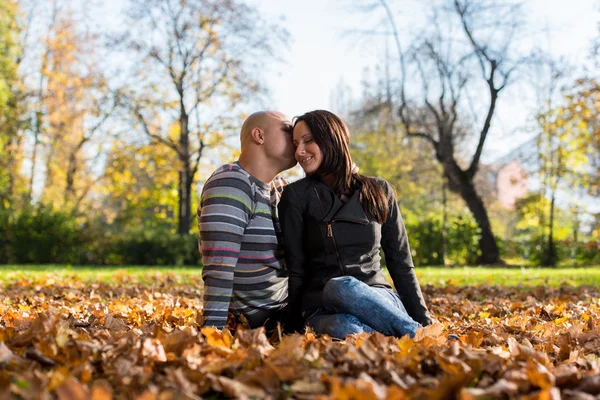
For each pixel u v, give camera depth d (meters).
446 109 21.81
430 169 25.59
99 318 3.63
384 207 2.98
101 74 21.91
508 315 4.77
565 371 2.11
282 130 2.96
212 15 21.34
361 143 31.42
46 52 25.42
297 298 3.00
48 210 18.61
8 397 1.61
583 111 18.61
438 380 1.96
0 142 23.55
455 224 20.03
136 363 2.04
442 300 5.99
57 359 2.11
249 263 2.88
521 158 21.78
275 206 3.06
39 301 5.50
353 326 2.71
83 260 18.59
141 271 12.98
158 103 22.02
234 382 1.85
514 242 21.80
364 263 2.94
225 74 21.69
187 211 22.56
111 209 33.16
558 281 9.56
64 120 24.75
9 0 23.72
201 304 5.54
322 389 1.81
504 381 1.88
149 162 23.28
